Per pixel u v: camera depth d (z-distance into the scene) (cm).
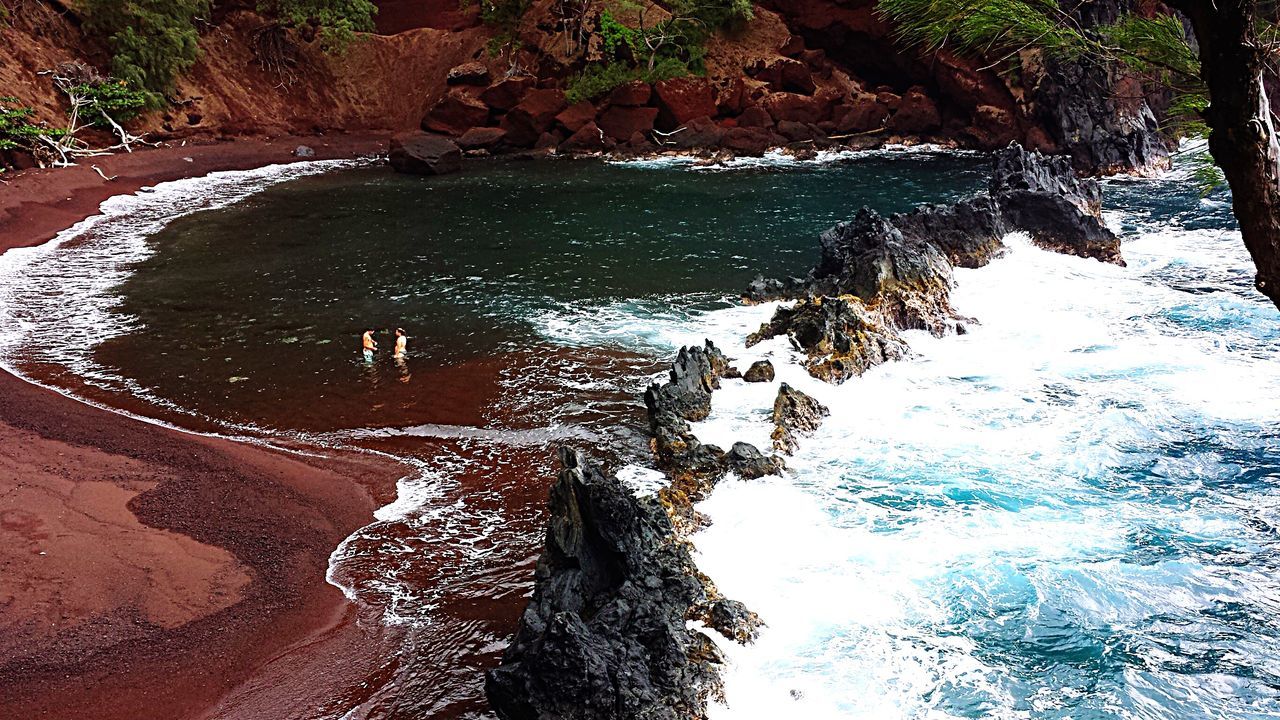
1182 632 1329
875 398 2122
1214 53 559
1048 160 3597
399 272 3397
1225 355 2284
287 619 1443
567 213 4322
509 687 1145
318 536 1677
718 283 3158
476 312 2912
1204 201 4059
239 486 1841
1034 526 1598
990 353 2369
